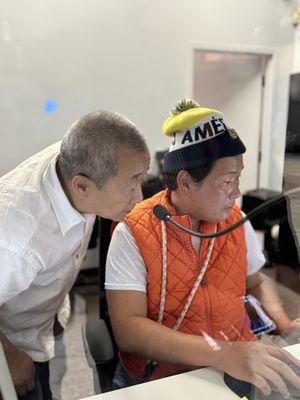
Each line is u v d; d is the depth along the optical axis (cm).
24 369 81
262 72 316
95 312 120
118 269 92
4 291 80
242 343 80
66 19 263
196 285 90
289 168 93
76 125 78
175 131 92
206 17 296
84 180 77
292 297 98
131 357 88
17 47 254
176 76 287
